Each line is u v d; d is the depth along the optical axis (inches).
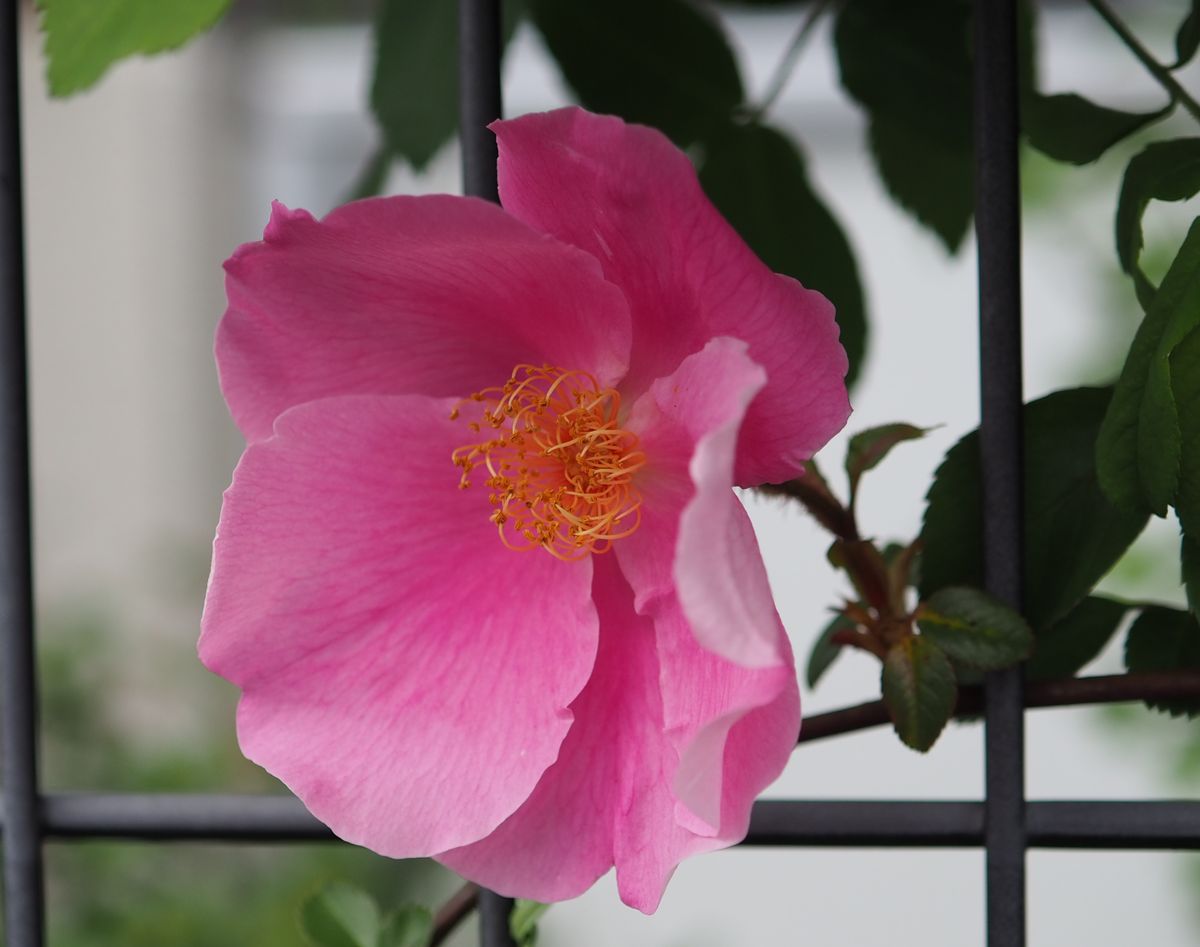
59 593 75.0
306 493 20.1
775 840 20.2
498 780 19.8
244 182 83.3
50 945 54.2
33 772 21.0
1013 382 20.0
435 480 20.4
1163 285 19.3
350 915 21.4
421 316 20.2
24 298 21.2
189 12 21.2
